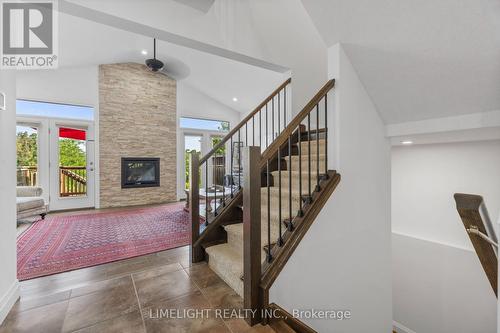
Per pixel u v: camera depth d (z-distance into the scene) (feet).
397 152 12.94
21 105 15.35
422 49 5.80
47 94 15.80
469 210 4.17
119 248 9.18
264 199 8.63
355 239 7.24
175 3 8.10
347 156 7.02
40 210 13.55
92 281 6.59
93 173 17.67
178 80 21.45
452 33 5.22
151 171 19.74
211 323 4.96
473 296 10.09
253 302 5.00
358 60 6.94
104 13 6.95
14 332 4.60
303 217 6.05
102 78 17.63
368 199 7.66
